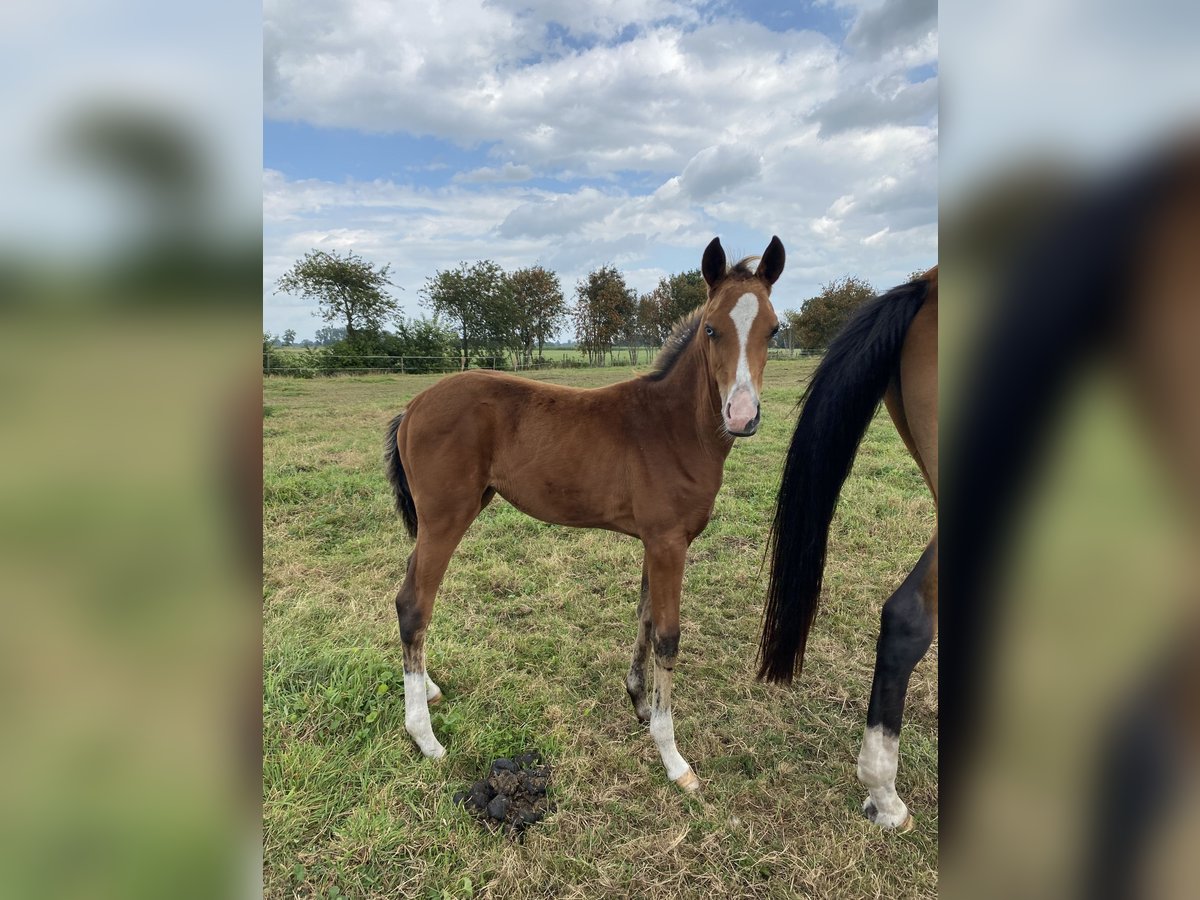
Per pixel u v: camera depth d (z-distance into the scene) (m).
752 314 2.44
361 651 3.19
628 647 3.47
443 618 3.72
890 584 4.17
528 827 2.24
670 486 2.63
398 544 4.91
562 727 2.75
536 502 2.85
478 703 2.93
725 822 2.27
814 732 2.78
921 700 2.99
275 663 3.04
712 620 3.76
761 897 2.00
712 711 2.93
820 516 2.31
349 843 2.12
